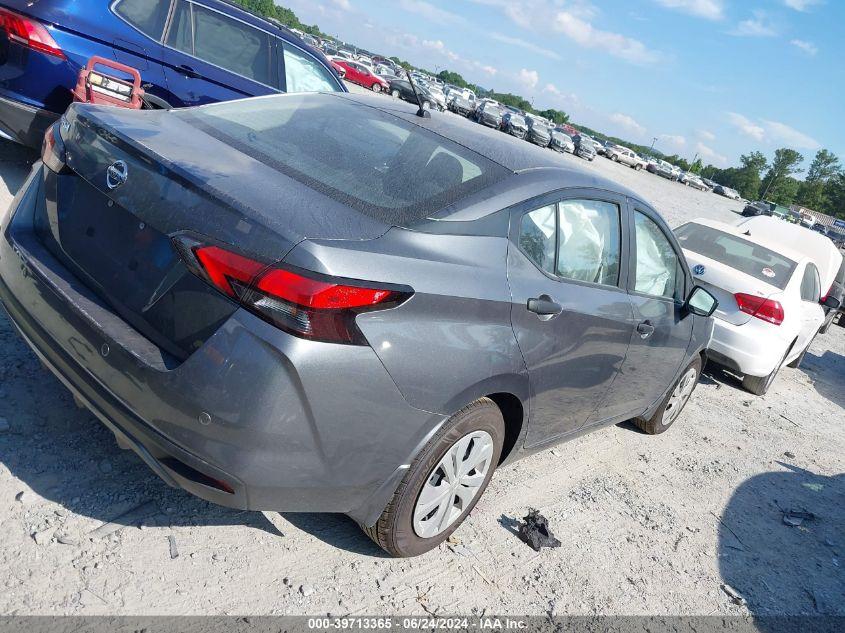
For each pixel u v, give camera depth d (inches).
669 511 158.4
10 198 200.2
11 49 200.1
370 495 95.7
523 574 118.5
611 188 137.0
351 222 90.0
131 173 90.3
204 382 80.7
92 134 97.1
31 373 124.2
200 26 238.1
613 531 141.9
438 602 105.2
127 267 89.6
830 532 174.4
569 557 127.8
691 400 248.1
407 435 93.4
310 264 80.2
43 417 114.5
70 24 207.0
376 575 106.0
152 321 86.4
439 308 92.4
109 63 204.1
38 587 85.0
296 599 96.7
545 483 151.9
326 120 121.3
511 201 109.1
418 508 103.3
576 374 125.8
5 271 101.0
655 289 155.2
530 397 114.7
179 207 85.4
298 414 82.0
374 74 1665.8
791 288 272.2
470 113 1872.5
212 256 80.5
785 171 6309.1
